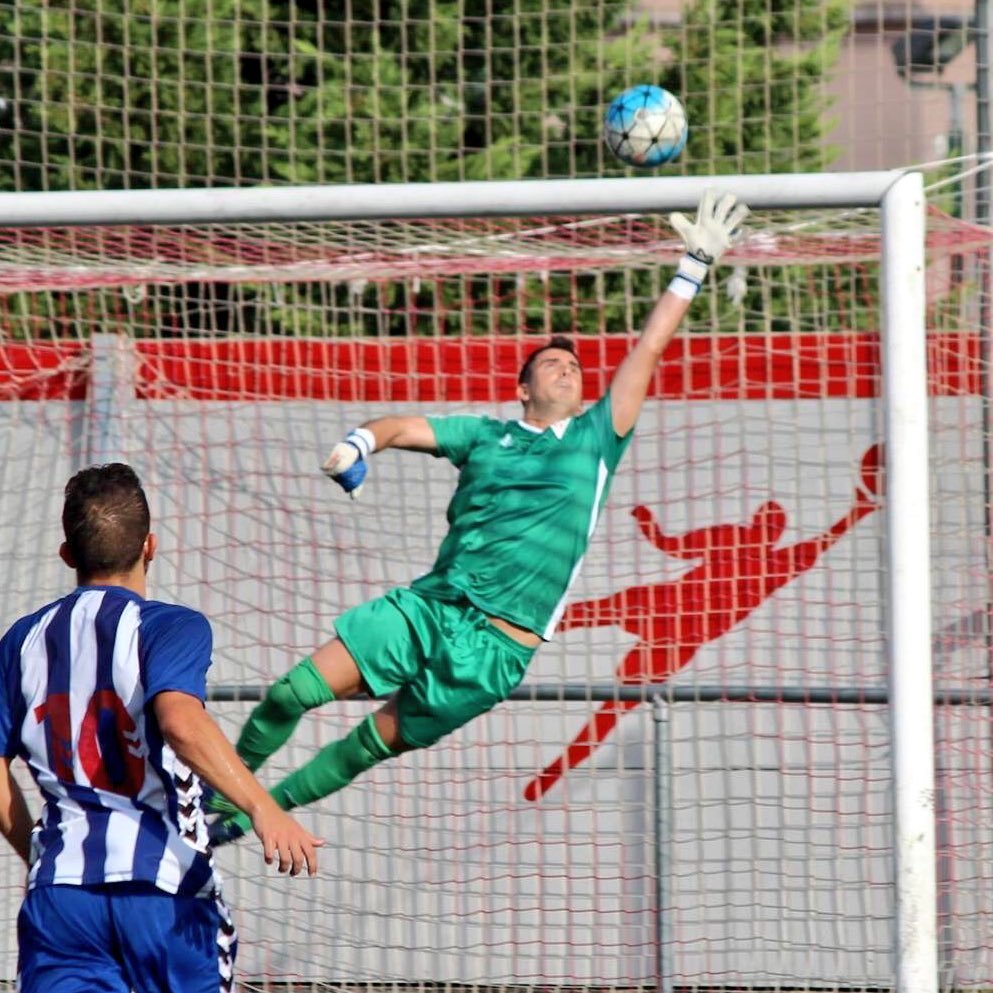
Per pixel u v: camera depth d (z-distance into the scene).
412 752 21.45
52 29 28.83
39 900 12.44
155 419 21.53
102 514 13.13
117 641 12.56
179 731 11.91
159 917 12.38
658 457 21.28
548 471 17.50
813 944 21.03
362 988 21.41
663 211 16.72
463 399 21.44
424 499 21.53
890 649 15.88
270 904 21.58
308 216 16.30
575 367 18.03
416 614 17.38
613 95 29.83
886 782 20.84
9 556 21.56
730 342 21.31
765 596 21.12
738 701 20.53
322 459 21.48
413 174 30.19
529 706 21.34
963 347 20.33
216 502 21.52
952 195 21.08
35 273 20.97
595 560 21.33
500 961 21.34
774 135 28.23
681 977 21.12
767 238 20.16
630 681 21.22
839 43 27.64
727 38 27.91
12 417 21.66
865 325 24.44
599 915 21.22
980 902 20.45
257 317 23.64
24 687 12.87
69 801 12.59
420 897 21.41
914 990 15.73
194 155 30.03
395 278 21.58
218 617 21.47
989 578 20.08
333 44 30.61
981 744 20.50
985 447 20.41
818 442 21.06
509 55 30.03
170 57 29.58
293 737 21.61
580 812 21.27
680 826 21.19
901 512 15.74
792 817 21.05
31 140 29.42
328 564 21.48
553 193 16.16
